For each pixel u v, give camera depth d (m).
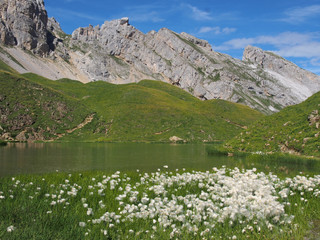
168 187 12.37
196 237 7.42
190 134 82.19
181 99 137.62
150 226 8.07
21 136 66.81
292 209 9.84
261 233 7.66
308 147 30.42
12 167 25.38
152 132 81.75
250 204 8.73
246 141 39.50
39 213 8.55
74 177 15.72
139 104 102.69
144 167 25.67
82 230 7.61
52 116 81.06
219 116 104.81
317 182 13.02
